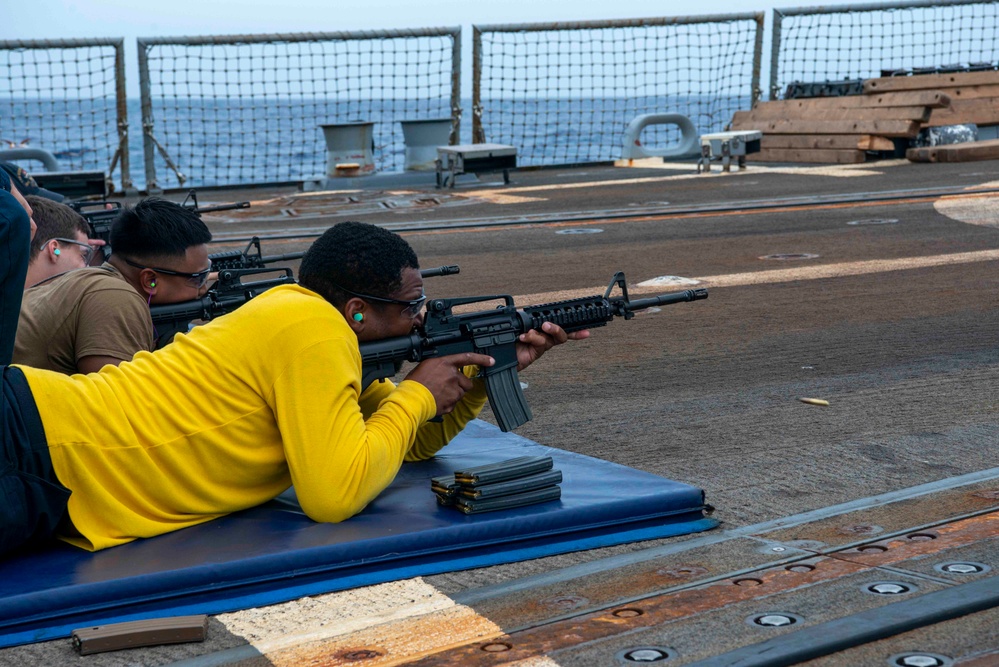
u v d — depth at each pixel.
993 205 12.05
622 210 13.41
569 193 16.23
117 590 2.84
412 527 3.19
